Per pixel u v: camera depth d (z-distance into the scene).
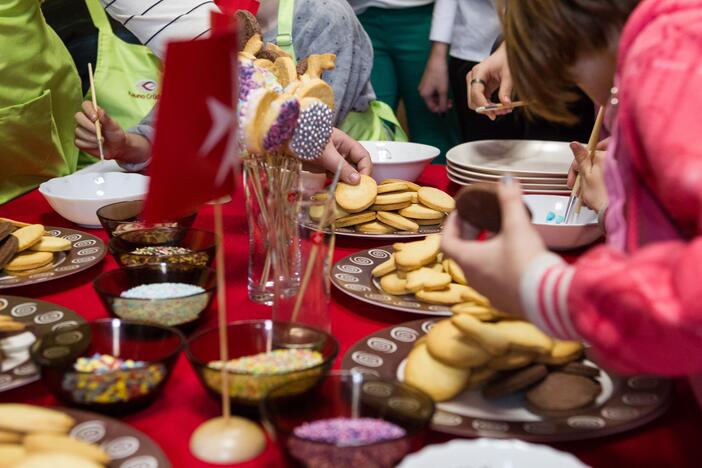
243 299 1.07
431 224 1.36
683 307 0.54
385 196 1.35
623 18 0.72
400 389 0.71
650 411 0.75
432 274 1.04
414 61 2.70
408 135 2.92
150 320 0.92
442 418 0.74
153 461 0.65
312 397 0.71
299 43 1.86
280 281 0.96
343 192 1.33
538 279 0.62
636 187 0.73
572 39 0.74
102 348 0.83
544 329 0.63
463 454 0.59
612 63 0.76
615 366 0.60
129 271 1.01
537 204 1.39
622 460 0.72
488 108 1.54
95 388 0.74
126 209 1.29
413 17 2.62
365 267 1.17
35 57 1.75
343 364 0.84
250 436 0.72
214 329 0.82
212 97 0.69
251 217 1.04
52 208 1.50
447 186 1.67
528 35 0.77
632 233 0.74
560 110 0.84
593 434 0.71
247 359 0.81
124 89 2.00
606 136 1.46
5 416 0.67
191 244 1.19
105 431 0.68
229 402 0.75
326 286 0.93
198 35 1.59
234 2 1.74
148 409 0.79
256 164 0.99
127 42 2.00
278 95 0.95
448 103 2.67
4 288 1.06
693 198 0.57
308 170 1.44
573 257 1.25
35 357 0.76
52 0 2.14
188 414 0.79
